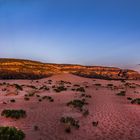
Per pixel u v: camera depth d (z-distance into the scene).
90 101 24.58
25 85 42.12
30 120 15.15
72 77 63.16
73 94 30.17
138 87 46.56
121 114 18.20
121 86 46.94
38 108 19.62
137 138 12.54
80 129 13.52
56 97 26.92
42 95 28.55
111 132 13.35
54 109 19.27
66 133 12.60
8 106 20.33
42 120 15.26
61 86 42.47
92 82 56.09
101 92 34.69
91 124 14.77
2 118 15.34
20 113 15.88
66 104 21.58
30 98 25.55
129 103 24.25
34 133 12.34
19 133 10.76
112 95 31.25
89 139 11.95
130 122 15.80
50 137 11.84
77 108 19.67
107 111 19.20
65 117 16.14
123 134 13.12
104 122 15.48
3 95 28.08
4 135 10.05
